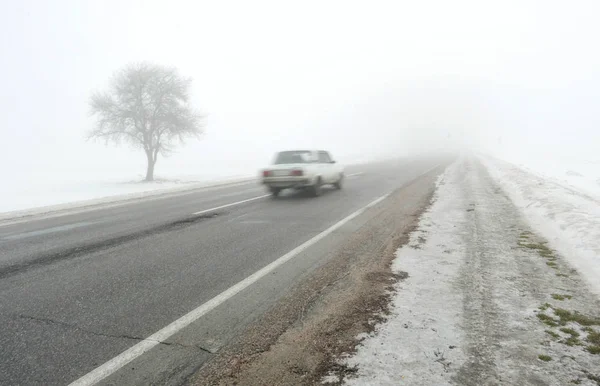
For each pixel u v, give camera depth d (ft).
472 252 15.25
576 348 7.95
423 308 10.14
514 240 17.10
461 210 25.05
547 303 10.26
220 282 12.98
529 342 8.23
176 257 16.20
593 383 6.76
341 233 19.77
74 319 10.30
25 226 25.52
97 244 19.06
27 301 11.68
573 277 12.25
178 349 8.58
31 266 15.55
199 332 9.39
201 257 16.11
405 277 12.61
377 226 21.13
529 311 9.78
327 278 12.96
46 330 9.66
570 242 16.17
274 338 8.93
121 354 8.41
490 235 18.10
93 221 26.25
